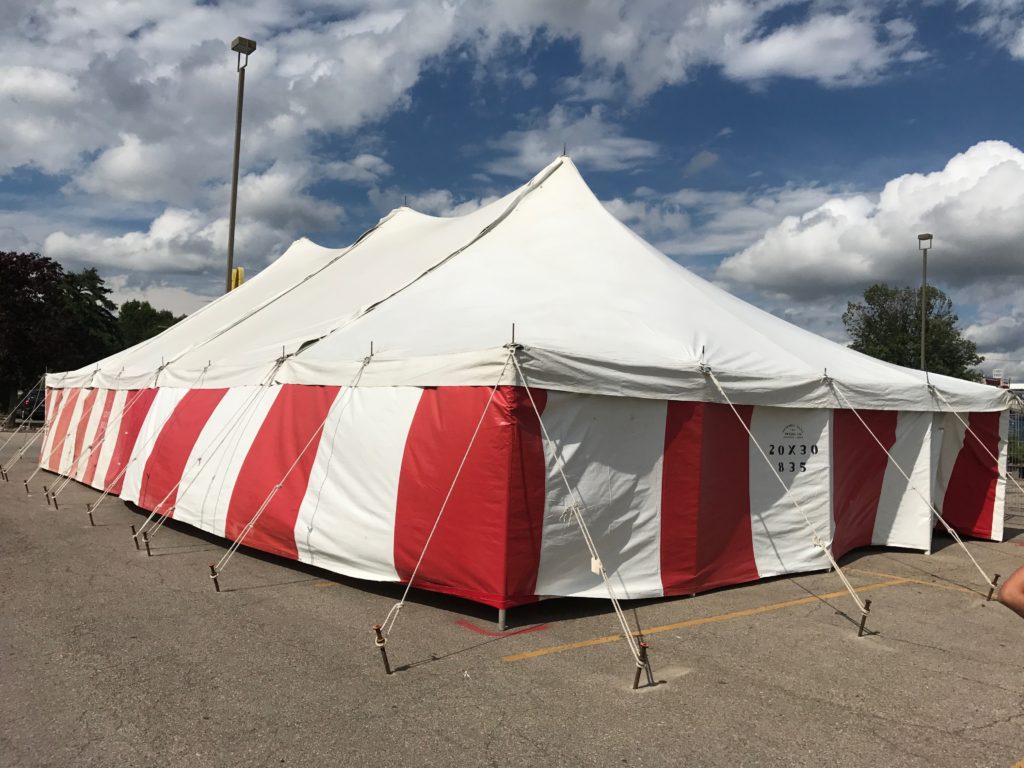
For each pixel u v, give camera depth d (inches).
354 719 146.6
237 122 612.1
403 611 221.5
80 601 227.3
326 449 256.2
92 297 1916.8
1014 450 661.9
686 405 242.7
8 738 136.3
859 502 314.8
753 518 264.2
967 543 363.3
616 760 132.1
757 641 200.8
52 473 569.9
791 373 270.8
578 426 221.1
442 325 266.1
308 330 323.0
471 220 417.7
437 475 220.5
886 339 1863.9
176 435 347.9
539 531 212.1
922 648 199.0
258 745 135.1
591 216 375.9
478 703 155.4
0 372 1502.2
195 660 178.1
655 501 236.4
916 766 132.0
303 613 217.9
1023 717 154.2
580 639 199.2
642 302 286.4
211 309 546.9
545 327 251.4
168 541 322.3
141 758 129.4
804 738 142.3
